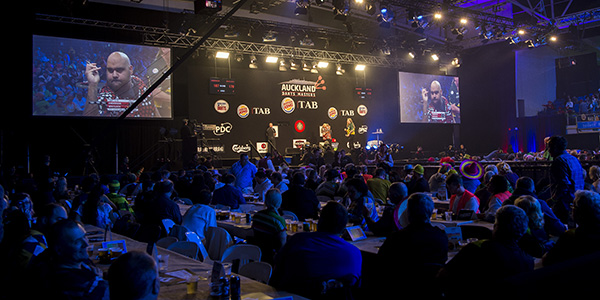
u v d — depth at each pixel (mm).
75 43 17109
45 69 16609
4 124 16719
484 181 8297
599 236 3350
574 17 23000
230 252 4441
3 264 3418
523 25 22703
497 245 3109
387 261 3760
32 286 2766
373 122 26141
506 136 27094
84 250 2822
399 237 3707
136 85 18172
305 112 23953
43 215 4199
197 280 3178
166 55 18812
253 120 22516
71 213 5934
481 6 24609
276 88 23203
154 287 2080
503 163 9188
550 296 1545
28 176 14633
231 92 21484
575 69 27594
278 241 5133
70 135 18266
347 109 25266
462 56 28219
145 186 8766
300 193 7449
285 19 22984
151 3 19500
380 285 4793
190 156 18141
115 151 18219
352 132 25094
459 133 28516
